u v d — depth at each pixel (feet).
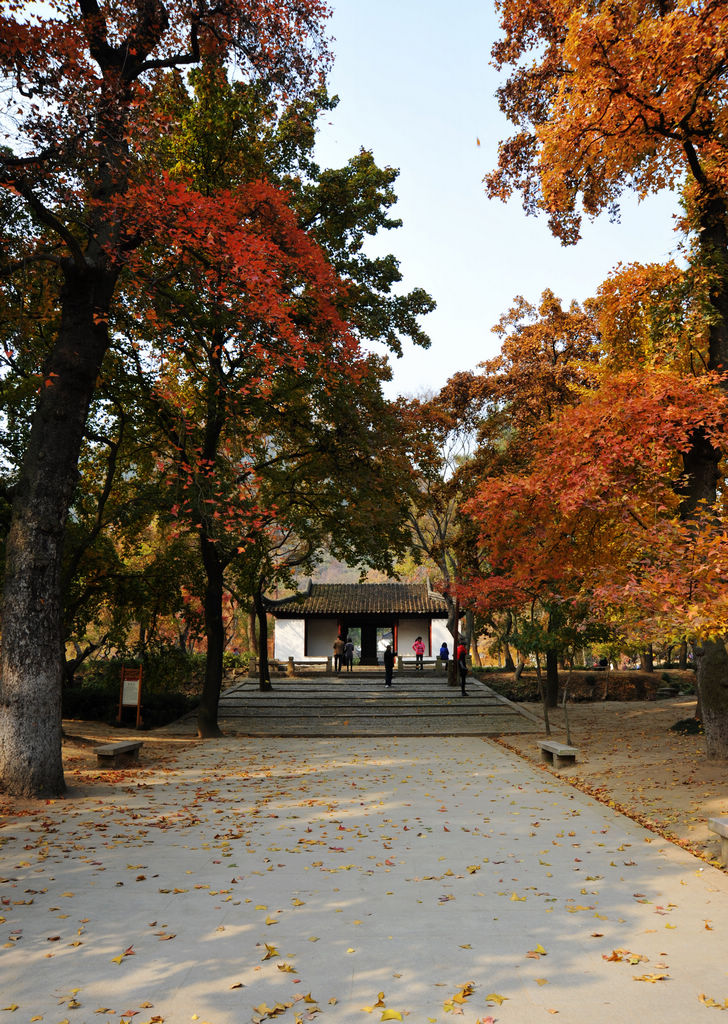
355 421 56.29
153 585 61.21
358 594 138.82
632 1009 12.91
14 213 40.70
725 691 39.04
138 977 14.28
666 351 41.70
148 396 52.21
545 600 51.01
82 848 24.32
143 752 49.93
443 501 86.38
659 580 25.59
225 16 38.50
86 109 32.55
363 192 57.72
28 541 34.58
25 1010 12.92
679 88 33.27
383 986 13.85
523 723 66.95
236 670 108.47
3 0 30.19
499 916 17.74
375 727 65.62
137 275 41.22
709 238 41.57
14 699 33.55
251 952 15.51
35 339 46.88
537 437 44.65
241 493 51.70
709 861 23.12
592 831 26.84
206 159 51.96
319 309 45.65
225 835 26.27
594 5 35.37
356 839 25.67
